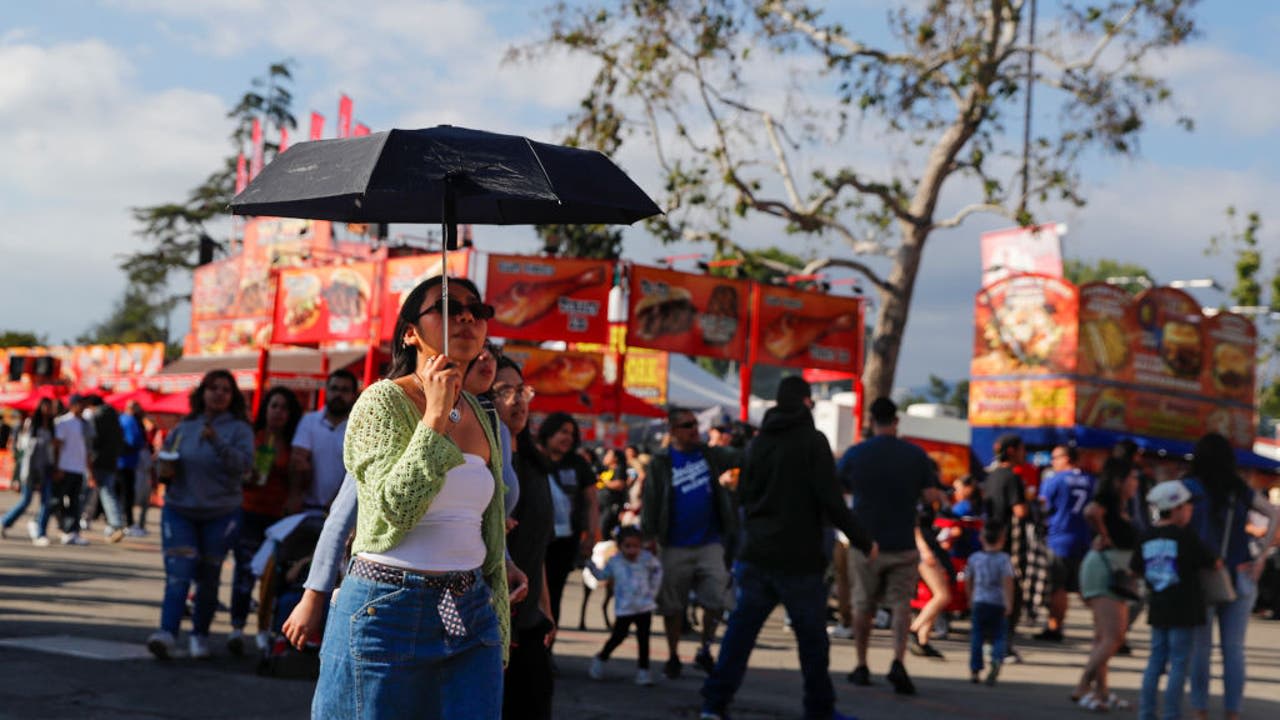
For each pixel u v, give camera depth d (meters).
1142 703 8.48
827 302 25.64
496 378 5.72
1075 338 27.95
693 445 10.23
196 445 8.97
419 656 3.65
